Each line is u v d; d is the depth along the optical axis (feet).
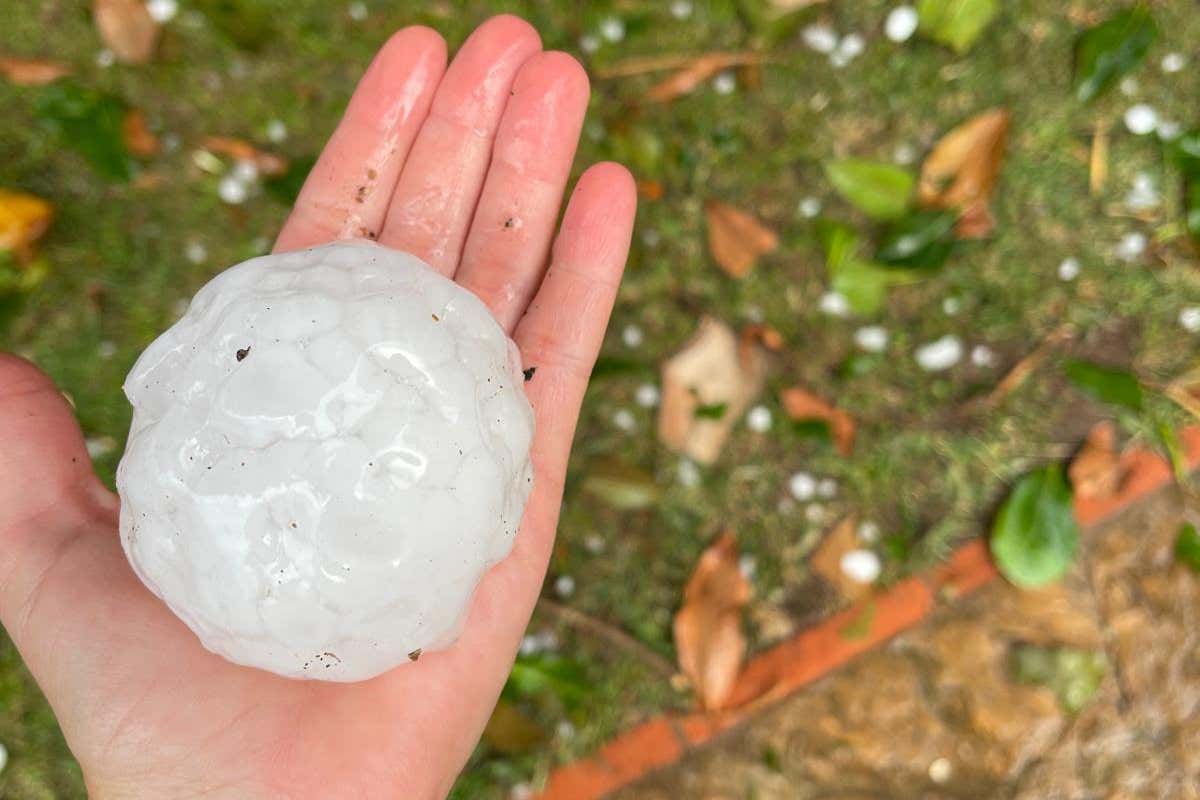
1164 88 1.73
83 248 1.65
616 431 1.66
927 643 1.64
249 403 1.16
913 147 1.73
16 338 1.63
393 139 1.40
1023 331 1.69
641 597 1.64
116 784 1.20
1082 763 1.62
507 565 1.33
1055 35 1.73
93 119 1.62
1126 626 1.64
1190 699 1.63
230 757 1.20
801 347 1.68
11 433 1.24
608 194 1.36
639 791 1.60
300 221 1.40
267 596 1.16
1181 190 1.70
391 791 1.23
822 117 1.73
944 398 1.68
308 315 1.18
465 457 1.19
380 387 1.17
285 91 1.70
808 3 1.70
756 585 1.64
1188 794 1.61
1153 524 1.66
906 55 1.73
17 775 1.56
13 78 1.66
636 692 1.62
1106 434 1.66
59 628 1.22
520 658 1.58
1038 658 1.62
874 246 1.71
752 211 1.72
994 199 1.71
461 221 1.42
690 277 1.69
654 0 1.73
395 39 1.38
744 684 1.60
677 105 1.73
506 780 1.59
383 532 1.16
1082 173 1.72
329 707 1.23
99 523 1.26
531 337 1.38
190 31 1.69
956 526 1.65
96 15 1.67
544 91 1.38
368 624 1.18
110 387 1.63
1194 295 1.69
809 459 1.67
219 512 1.16
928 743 1.62
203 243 1.67
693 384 1.66
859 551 1.64
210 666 1.22
